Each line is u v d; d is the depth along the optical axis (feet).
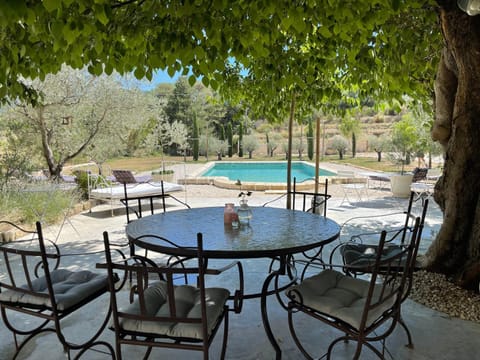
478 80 8.30
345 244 9.41
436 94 10.13
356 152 69.36
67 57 8.21
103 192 19.75
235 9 6.47
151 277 10.68
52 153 23.79
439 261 9.89
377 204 21.99
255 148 67.87
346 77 12.44
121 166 45.37
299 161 55.88
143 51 7.89
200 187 31.17
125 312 5.58
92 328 7.79
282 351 6.91
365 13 6.98
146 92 26.63
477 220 9.02
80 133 24.03
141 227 8.02
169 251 6.40
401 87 9.93
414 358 6.64
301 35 8.64
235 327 7.80
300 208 21.02
